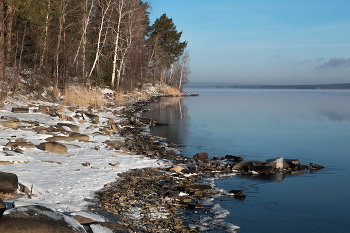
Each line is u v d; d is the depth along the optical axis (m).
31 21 23.20
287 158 12.76
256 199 7.69
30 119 15.57
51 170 8.08
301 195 8.11
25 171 7.65
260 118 27.48
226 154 13.21
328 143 16.25
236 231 5.79
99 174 8.37
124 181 8.11
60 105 23.66
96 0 37.84
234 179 9.50
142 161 10.62
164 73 79.56
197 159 11.58
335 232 5.97
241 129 20.66
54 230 4.06
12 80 22.69
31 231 3.95
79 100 25.47
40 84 27.06
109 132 16.23
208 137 17.23
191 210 6.69
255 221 6.33
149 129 19.41
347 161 12.34
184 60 84.56
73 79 32.34
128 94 45.66
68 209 5.52
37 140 11.41
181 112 31.11
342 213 6.93
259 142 16.22
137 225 5.59
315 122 25.17
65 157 9.77
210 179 9.27
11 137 11.13
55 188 6.73
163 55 62.22
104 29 42.56
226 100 58.94
